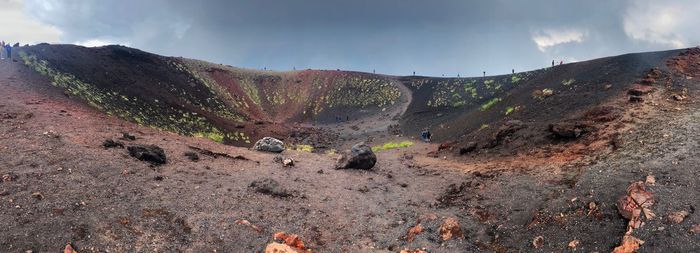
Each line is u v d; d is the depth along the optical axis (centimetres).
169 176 1433
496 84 5534
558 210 1140
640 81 2330
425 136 3491
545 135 1983
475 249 1069
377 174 1959
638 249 845
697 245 808
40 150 1366
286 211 1310
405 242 1132
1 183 1072
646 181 1091
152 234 994
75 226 937
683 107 1741
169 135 2230
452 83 6981
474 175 1742
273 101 7881
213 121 4344
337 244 1125
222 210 1214
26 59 3164
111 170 1328
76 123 1862
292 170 1892
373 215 1352
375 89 7988
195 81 6494
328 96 7962
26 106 1956
